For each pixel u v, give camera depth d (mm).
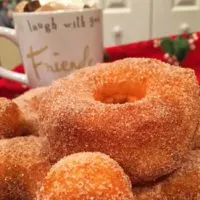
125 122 134
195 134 154
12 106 179
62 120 139
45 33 285
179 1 838
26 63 302
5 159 151
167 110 138
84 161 122
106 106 140
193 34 373
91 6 305
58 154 141
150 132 133
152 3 837
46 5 291
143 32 860
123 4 843
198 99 151
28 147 158
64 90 155
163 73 156
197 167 148
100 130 134
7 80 339
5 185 150
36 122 186
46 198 117
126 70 167
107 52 361
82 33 291
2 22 653
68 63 293
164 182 146
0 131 173
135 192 142
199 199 143
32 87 306
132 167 135
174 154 138
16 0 681
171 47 351
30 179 148
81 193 115
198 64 332
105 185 117
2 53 419
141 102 140
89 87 163
